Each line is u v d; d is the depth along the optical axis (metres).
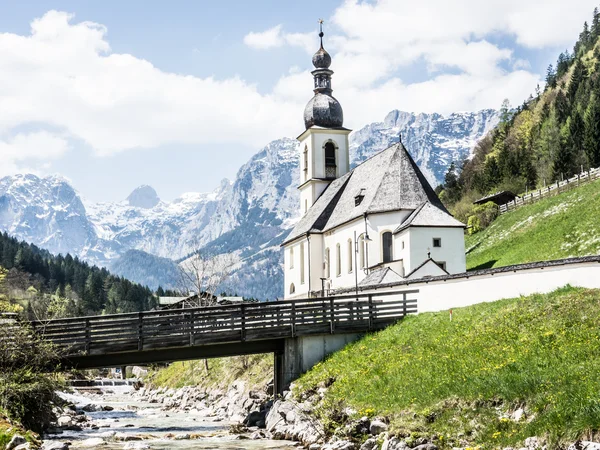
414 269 63.78
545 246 76.81
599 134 125.50
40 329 43.22
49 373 41.69
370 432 30.19
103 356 44.84
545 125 148.62
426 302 47.69
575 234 74.00
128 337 49.44
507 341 32.66
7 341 39.38
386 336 44.03
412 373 33.88
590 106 140.62
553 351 28.81
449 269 64.81
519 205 105.06
